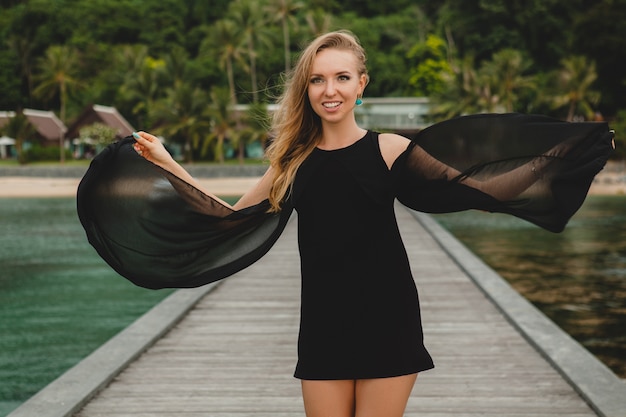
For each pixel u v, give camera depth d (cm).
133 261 256
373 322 222
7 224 2467
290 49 6888
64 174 5072
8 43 7331
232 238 253
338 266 224
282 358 518
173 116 5459
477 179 229
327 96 223
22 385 654
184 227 251
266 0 6675
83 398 407
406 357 223
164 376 471
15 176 5059
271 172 244
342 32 230
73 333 871
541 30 6694
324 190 224
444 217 2839
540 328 579
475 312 681
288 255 1181
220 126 5316
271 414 398
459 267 988
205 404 414
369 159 224
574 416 388
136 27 7481
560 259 1536
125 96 6519
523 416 390
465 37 7000
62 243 1911
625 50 5772
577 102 5484
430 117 5594
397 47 6938
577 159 225
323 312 225
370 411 222
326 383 224
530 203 229
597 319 920
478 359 510
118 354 503
